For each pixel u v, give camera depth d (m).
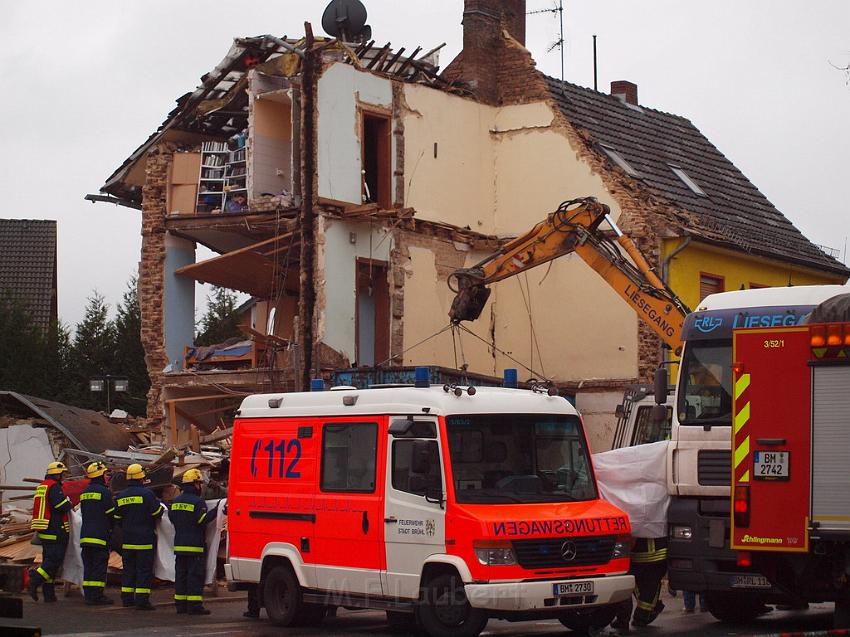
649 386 23.11
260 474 16.81
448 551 14.28
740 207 36.81
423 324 31.70
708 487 15.29
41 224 56.34
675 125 38.94
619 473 16.00
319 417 16.12
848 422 13.34
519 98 34.09
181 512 17.88
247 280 32.50
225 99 31.52
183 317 32.12
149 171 32.44
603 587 14.48
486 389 15.45
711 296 16.27
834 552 13.52
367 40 33.09
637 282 23.56
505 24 37.03
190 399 30.92
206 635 15.25
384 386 16.38
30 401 30.25
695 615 18.08
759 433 13.79
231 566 17.12
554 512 14.58
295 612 16.12
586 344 31.92
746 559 14.02
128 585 18.52
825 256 38.03
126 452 27.52
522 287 33.22
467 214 33.28
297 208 29.62
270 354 29.91
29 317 48.03
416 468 14.57
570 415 15.60
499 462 14.88
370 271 30.81
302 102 29.52
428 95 32.34
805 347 13.66
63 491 21.06
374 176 31.81
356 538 15.33
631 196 31.92
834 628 14.60
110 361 50.34
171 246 32.03
